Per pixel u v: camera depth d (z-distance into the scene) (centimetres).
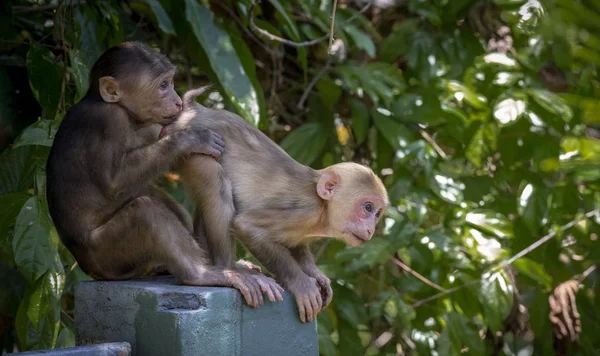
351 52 1064
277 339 571
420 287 959
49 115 783
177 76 1005
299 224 633
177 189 838
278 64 1018
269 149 650
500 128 1000
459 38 1072
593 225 1038
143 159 606
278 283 598
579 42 1127
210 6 944
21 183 725
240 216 614
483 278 938
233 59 820
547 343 1030
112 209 621
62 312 828
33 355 492
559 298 1041
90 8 845
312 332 588
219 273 570
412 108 1002
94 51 847
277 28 998
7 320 862
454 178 1028
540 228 1035
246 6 855
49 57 786
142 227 591
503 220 968
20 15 881
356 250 916
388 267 1022
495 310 926
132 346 555
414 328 974
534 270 973
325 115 1022
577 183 1094
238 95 806
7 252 718
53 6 880
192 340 523
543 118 1015
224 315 540
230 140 639
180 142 605
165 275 654
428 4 1058
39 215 683
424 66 1035
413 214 955
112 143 618
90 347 510
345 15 1002
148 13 919
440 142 1084
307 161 959
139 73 637
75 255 627
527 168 1087
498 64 1016
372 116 1007
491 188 1019
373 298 1013
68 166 617
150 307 541
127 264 616
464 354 1023
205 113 657
